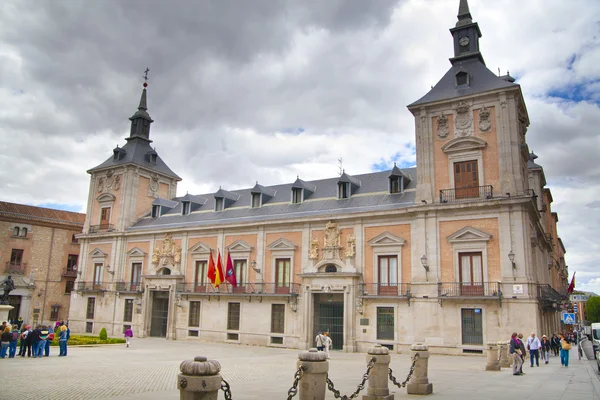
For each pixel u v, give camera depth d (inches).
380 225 1402.6
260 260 1599.4
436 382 655.1
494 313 1176.8
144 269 1882.4
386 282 1366.9
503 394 545.3
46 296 2262.6
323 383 386.3
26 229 2236.7
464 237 1248.8
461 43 1462.8
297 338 1453.0
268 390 574.2
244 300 1590.8
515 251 1181.1
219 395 527.8
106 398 510.3
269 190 1838.1
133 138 2174.0
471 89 1341.0
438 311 1247.5
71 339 1424.7
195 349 1338.6
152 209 2030.0
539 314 1153.4
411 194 1427.2
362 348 1342.3
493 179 1255.5
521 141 1363.2
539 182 1871.3
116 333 1876.2
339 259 1438.2
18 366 813.2
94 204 2123.5
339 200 1573.6
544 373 810.8
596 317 4451.3
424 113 1385.3
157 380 670.5
